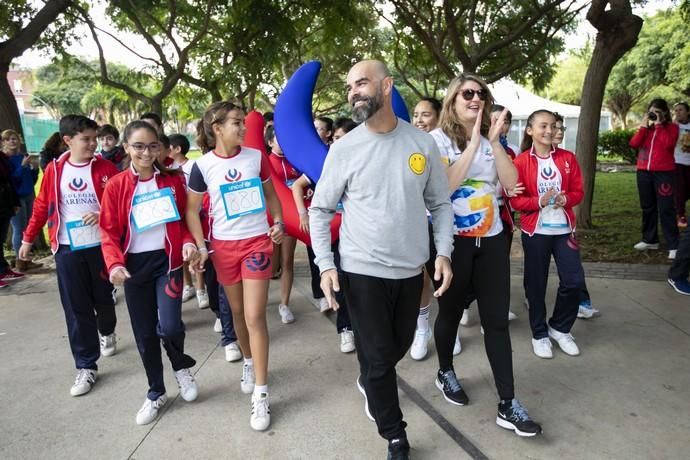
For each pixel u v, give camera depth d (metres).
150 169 2.83
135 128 2.71
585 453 2.52
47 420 2.94
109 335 3.75
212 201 2.97
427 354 3.66
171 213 2.81
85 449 2.66
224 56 11.05
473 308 4.56
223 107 2.86
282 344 3.93
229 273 2.98
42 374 3.53
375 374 2.32
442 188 2.37
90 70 10.00
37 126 23.95
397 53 11.98
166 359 3.71
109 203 2.74
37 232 3.26
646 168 6.04
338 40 12.37
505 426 2.69
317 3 9.89
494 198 2.73
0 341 4.14
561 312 3.60
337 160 2.24
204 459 2.55
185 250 2.79
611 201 10.21
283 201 3.99
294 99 3.57
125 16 10.06
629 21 6.53
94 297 3.33
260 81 10.99
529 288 3.58
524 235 3.55
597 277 5.27
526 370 3.38
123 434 2.78
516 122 19.19
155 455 2.60
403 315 2.37
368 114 2.09
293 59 14.06
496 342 2.69
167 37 9.74
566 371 3.35
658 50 26.48
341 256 2.33
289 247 4.24
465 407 2.96
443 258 2.31
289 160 3.59
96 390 3.28
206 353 3.79
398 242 2.22
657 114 5.87
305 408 3.00
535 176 3.48
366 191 2.20
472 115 2.64
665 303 4.50
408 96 22.75
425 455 2.54
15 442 2.74
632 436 2.64
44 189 3.18
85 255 3.20
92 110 46.09
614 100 33.38
